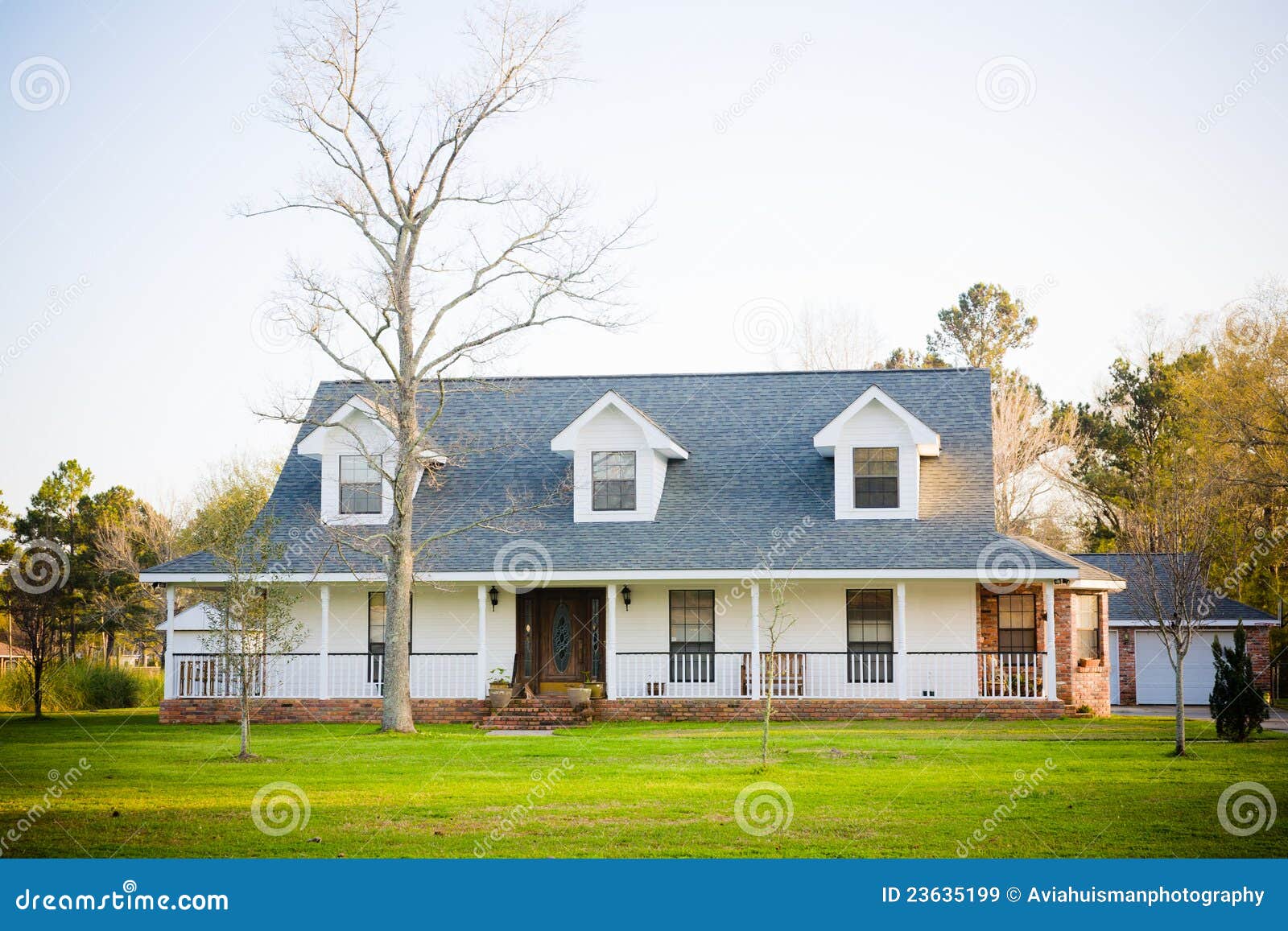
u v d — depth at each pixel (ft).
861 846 44.86
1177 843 45.11
